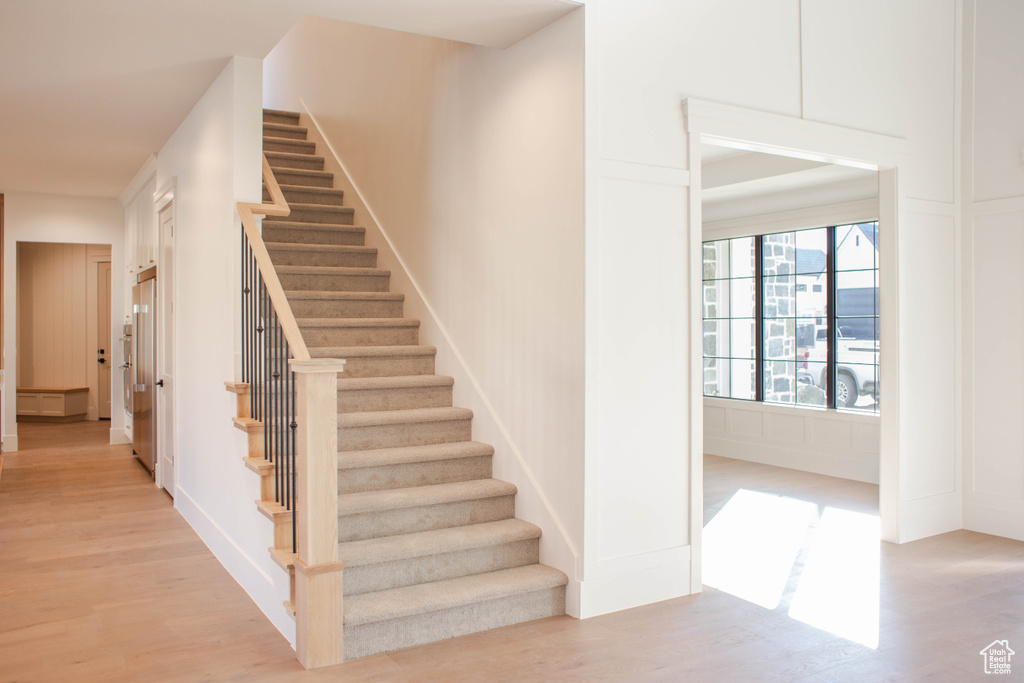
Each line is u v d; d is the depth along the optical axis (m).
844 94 4.41
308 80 7.31
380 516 3.52
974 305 4.95
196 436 4.77
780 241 7.25
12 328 7.62
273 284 3.37
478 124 4.23
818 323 6.90
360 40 6.01
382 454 3.81
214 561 4.19
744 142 3.97
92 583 3.83
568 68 3.46
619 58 3.52
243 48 3.72
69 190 7.42
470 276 4.32
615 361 3.51
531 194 3.74
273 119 7.30
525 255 3.79
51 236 7.66
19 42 3.61
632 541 3.57
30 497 5.68
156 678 2.79
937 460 4.91
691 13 3.79
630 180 3.55
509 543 3.57
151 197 6.23
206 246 4.45
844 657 3.01
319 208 5.96
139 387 6.96
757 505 5.58
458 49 4.46
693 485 3.75
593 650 3.06
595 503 3.43
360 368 4.52
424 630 3.13
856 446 6.50
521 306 3.84
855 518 5.22
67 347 10.23
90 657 2.96
